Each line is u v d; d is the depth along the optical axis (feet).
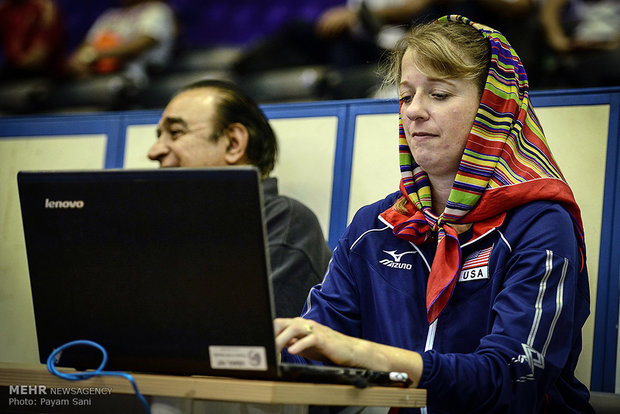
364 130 16.44
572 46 22.82
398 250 10.70
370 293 10.75
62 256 7.89
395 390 7.55
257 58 25.80
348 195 16.26
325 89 23.58
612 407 11.43
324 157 16.67
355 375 7.19
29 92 28.22
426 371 8.12
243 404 7.53
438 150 10.36
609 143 14.24
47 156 19.11
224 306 7.25
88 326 7.89
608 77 20.52
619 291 13.53
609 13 24.02
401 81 10.75
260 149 14.71
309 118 16.99
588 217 14.05
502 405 8.32
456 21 11.09
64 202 7.80
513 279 9.29
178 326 7.47
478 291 9.80
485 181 10.07
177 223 7.36
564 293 9.14
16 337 17.76
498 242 9.84
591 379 13.42
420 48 10.44
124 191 7.54
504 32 20.53
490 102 10.29
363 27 23.56
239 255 7.16
